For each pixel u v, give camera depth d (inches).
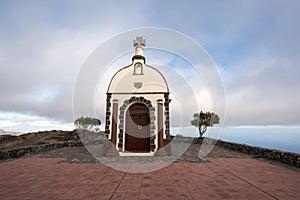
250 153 399.9
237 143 469.7
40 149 423.5
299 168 264.2
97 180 203.6
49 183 193.9
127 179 207.9
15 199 153.5
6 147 515.2
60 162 304.5
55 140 590.2
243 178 213.0
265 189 177.6
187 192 169.0
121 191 171.0
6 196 159.5
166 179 207.9
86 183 193.8
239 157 359.3
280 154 311.7
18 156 362.3
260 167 270.2
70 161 311.6
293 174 231.5
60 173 233.6
